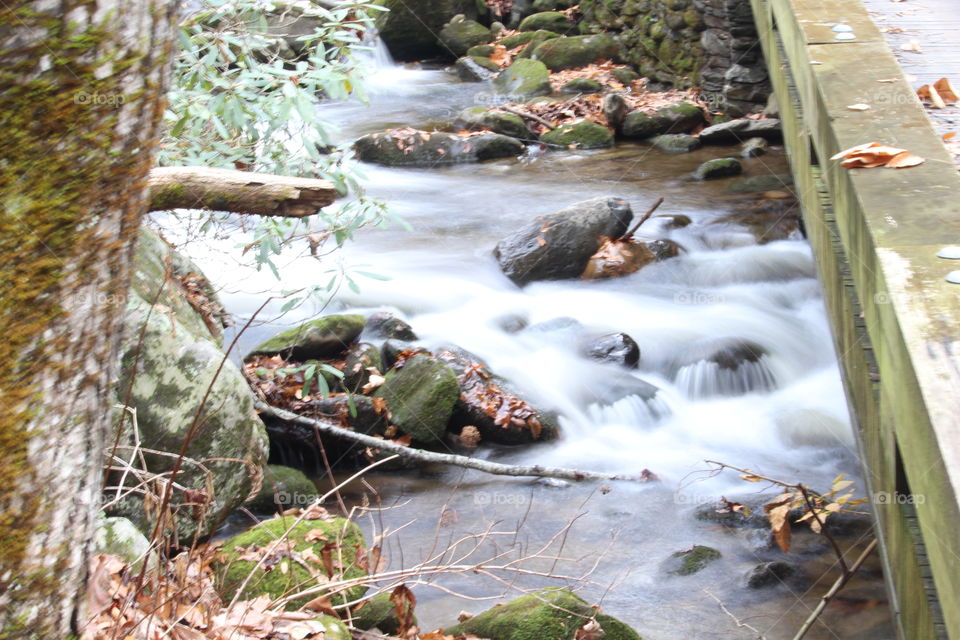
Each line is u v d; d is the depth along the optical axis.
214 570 3.88
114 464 4.19
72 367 1.70
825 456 5.99
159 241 5.69
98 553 3.53
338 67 5.52
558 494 5.64
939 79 6.08
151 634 3.00
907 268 3.20
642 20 14.93
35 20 1.47
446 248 9.37
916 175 3.93
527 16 18.45
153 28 1.64
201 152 5.65
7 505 1.68
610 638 3.85
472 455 6.22
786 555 4.92
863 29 5.82
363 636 3.73
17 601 1.75
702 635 4.29
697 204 10.32
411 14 17.28
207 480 3.96
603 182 11.27
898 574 3.35
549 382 6.85
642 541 5.11
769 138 12.29
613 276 8.62
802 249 9.06
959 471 2.38
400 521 5.35
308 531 4.15
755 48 12.86
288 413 6.05
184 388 4.57
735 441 6.27
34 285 1.60
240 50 6.01
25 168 1.54
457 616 4.36
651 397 6.68
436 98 15.05
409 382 6.45
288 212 3.87
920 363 2.75
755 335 7.50
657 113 12.90
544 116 13.55
